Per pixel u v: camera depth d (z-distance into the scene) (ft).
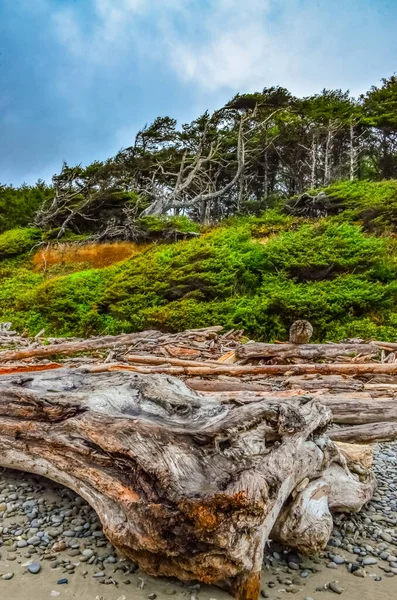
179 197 122.52
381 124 104.22
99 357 32.24
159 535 7.86
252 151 113.39
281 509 9.30
